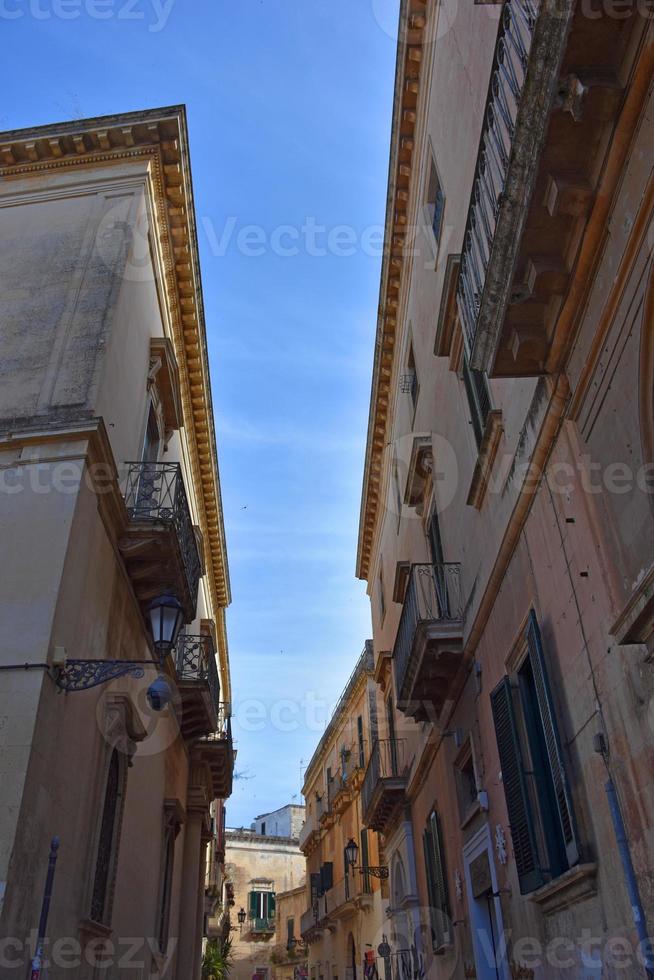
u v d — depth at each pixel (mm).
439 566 12055
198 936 16047
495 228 5637
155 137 12031
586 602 5953
